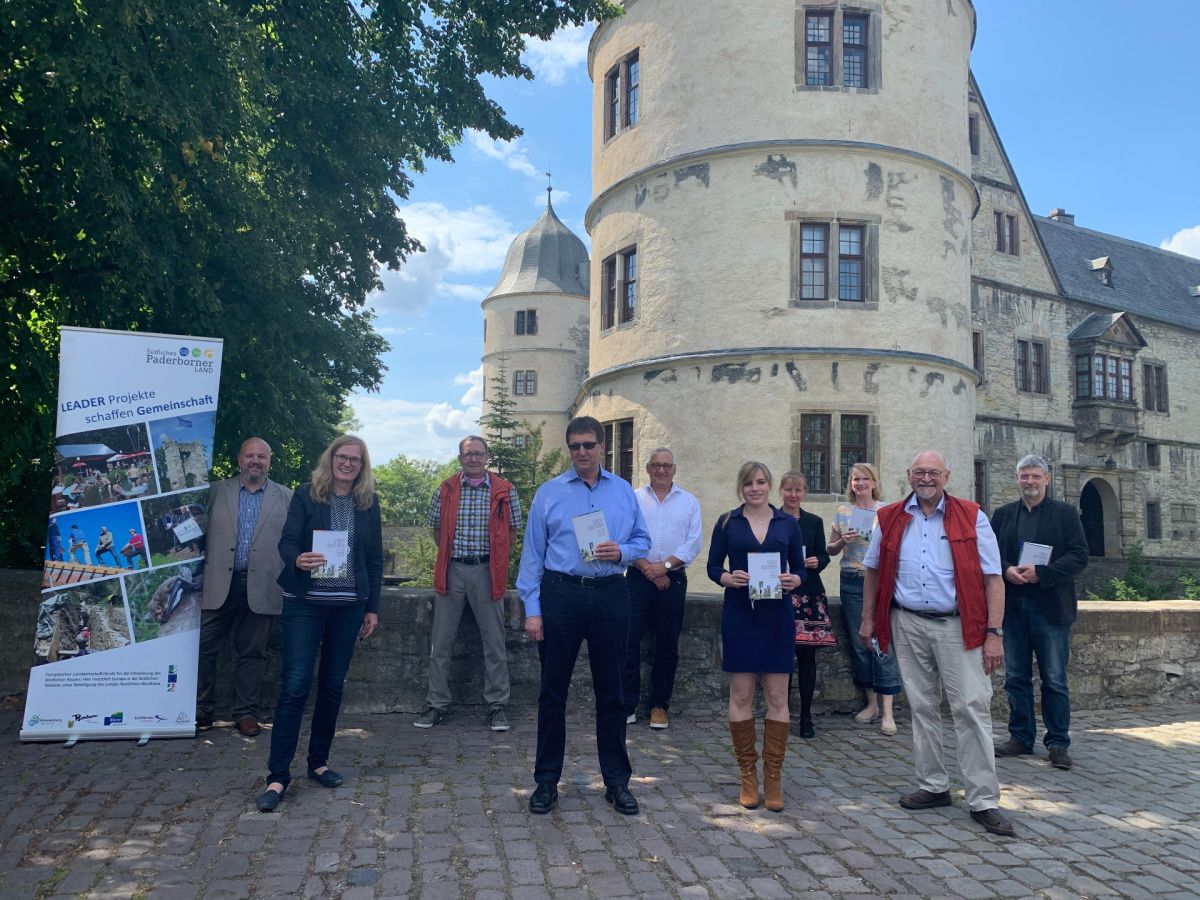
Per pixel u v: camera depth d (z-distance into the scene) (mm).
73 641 5820
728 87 16938
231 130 8719
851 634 7105
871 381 16281
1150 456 33156
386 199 13672
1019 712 6191
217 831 4285
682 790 5121
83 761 5406
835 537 6836
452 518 6473
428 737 6141
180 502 6098
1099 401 29516
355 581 5012
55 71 6926
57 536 5848
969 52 19516
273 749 4727
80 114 7664
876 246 16594
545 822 4500
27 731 5715
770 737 4836
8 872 3795
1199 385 35438
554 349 46688
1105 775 5719
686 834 4398
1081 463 30109
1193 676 8133
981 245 28156
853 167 16625
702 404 16734
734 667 4840
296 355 11383
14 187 8320
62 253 9000
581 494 4852
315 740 5035
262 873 3820
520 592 4852
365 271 13852
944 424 16906
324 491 5039
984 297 27969
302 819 4457
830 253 16516
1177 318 34781
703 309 16875
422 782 5094
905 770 5723
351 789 4941
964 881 3930
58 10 6969
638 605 6617
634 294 18562
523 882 3771
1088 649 7809
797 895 3730
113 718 5828
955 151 17875
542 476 22547
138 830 4285
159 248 8930
